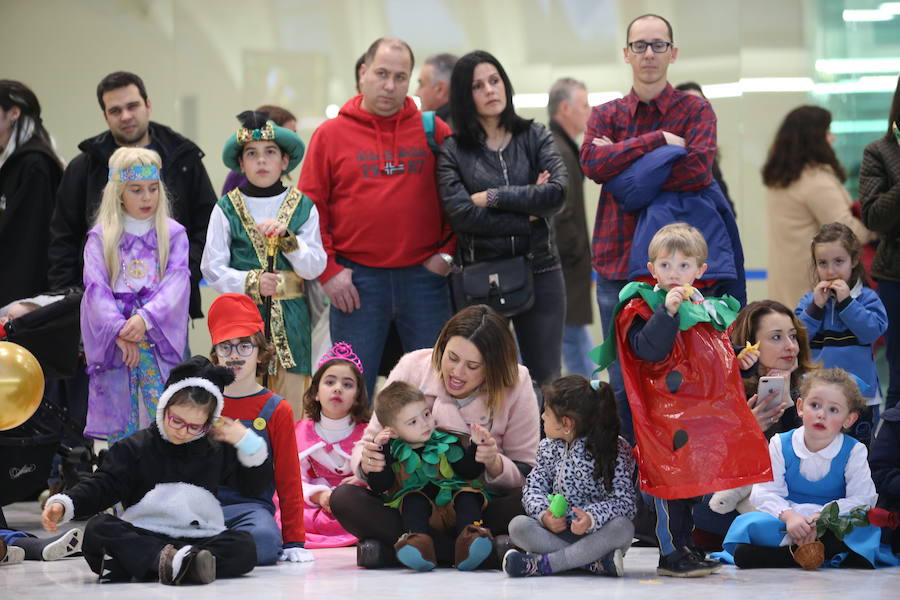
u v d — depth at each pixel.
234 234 11.74
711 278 11.00
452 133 12.17
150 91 20.94
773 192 15.01
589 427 8.51
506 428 9.51
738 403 8.17
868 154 11.23
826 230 11.05
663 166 10.97
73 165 12.16
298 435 10.78
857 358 10.96
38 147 12.44
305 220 11.80
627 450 8.66
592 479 8.52
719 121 19.59
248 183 11.98
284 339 11.56
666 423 8.17
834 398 8.97
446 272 12.23
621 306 8.38
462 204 11.67
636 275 11.05
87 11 21.02
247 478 8.91
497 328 9.24
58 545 9.51
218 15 20.86
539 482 8.70
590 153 11.29
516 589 7.91
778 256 14.97
